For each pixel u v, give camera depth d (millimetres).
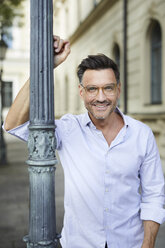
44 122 1065
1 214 4359
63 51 1239
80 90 1437
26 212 4457
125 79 9617
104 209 1428
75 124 1487
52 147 1086
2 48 8578
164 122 7441
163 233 3406
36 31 1053
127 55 9609
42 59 1055
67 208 1509
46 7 1054
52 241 1080
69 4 18219
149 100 8523
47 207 1075
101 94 1319
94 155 1426
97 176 1427
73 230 1483
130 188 1454
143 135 1467
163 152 7543
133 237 1461
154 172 1483
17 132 1330
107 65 1319
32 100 1074
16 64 25953
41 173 1066
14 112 1288
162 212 1429
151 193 1478
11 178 7000
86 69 1345
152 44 8406
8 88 26141
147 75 8500
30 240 1087
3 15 8750
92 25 13398
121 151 1425
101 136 1429
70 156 1466
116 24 10422
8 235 3541
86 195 1445
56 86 22359
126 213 1453
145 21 8234
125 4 9414
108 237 1431
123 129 1438
